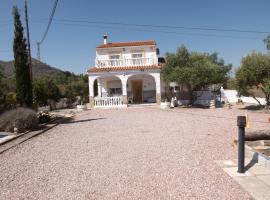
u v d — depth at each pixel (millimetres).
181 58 31297
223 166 7977
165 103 29500
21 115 17000
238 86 25469
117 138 13094
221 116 20828
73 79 56719
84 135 14422
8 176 8102
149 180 7199
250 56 24688
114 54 36562
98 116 23875
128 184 6992
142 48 36125
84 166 8688
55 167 8750
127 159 9250
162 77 32625
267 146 9328
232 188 6426
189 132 13906
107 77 35906
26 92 20312
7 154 10898
